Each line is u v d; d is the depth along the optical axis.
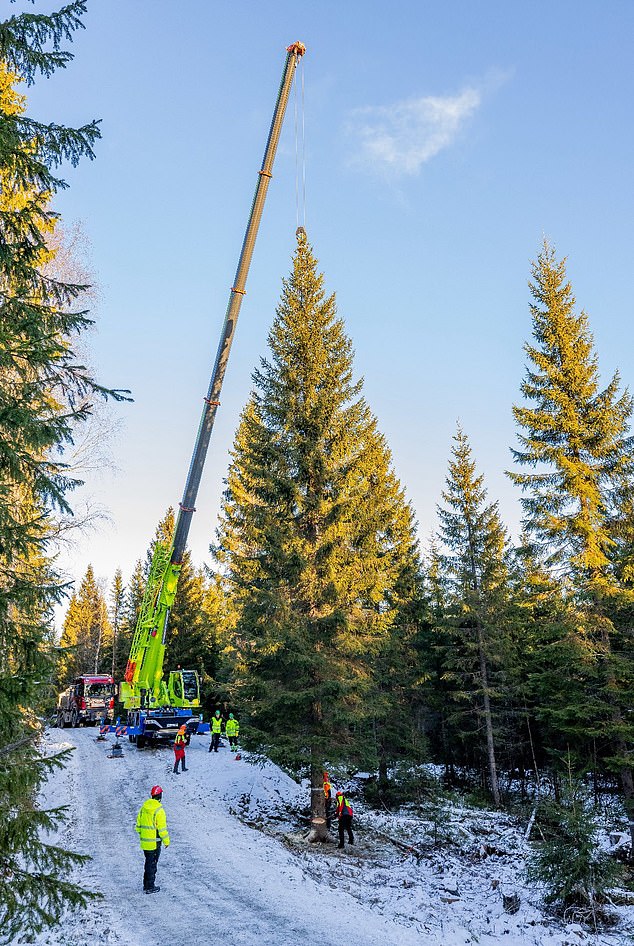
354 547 21.59
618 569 22.66
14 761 6.55
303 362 22.53
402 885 15.64
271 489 21.03
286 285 23.84
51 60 7.66
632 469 22.62
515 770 37.84
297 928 10.84
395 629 30.88
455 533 33.47
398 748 29.84
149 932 10.38
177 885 12.75
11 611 7.60
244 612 20.66
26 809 6.52
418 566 36.06
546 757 35.97
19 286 8.05
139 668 28.00
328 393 21.98
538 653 24.05
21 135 7.69
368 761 19.95
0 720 6.38
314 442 21.42
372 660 28.83
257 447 21.56
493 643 31.11
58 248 16.84
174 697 29.45
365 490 21.95
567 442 23.47
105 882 12.67
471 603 31.72
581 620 21.84
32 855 6.37
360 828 21.44
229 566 35.84
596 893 14.55
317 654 19.34
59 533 16.42
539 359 24.09
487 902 14.84
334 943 10.34
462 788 34.66
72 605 80.81
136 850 15.05
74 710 41.91
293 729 20.20
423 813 24.55
